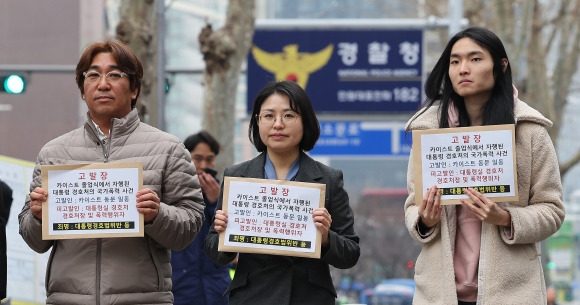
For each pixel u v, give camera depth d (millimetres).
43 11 34000
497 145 8992
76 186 9367
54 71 28344
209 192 13531
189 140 14516
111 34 35219
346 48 33531
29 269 16344
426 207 8977
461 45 9219
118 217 9328
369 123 35125
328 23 33344
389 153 35125
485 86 9188
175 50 61625
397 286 66125
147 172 9609
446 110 9375
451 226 9102
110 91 9664
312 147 10133
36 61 34000
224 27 26625
